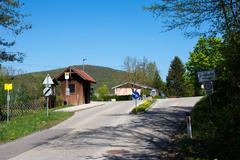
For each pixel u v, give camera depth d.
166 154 13.43
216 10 14.26
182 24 15.52
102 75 147.25
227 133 13.55
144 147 15.34
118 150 14.81
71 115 32.66
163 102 46.44
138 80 90.19
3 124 25.69
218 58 16.23
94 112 35.47
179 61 99.25
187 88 93.25
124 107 40.59
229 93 14.72
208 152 11.84
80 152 14.66
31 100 40.47
